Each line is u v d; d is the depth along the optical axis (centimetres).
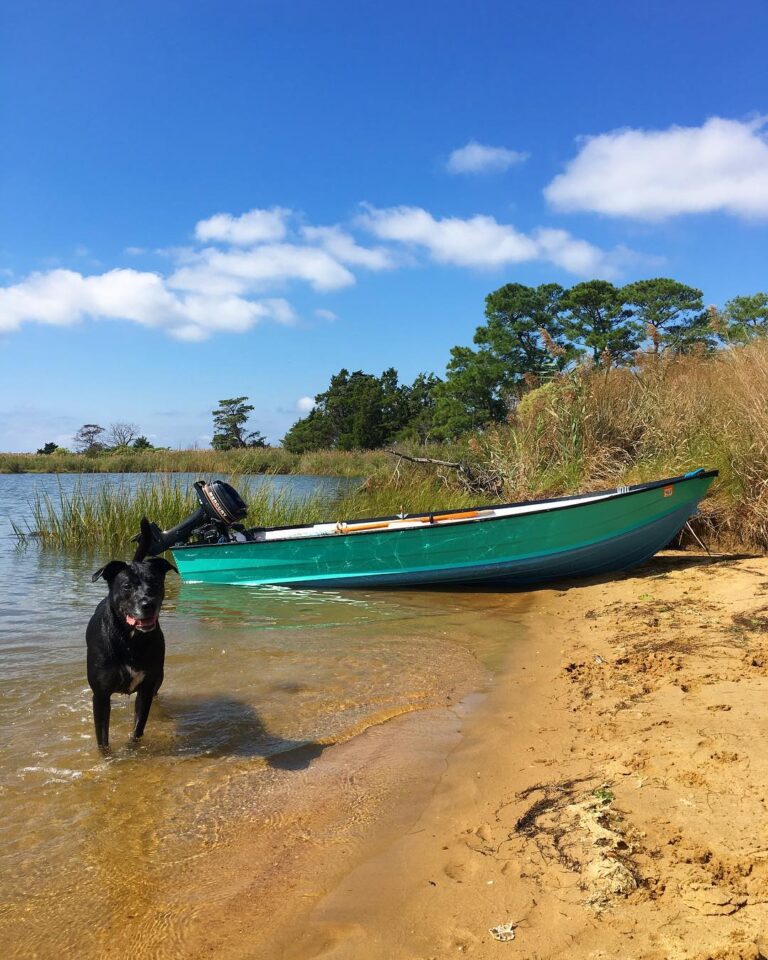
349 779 380
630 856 283
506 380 4347
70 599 862
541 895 266
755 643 535
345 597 851
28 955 249
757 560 827
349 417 6775
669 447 1142
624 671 511
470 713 473
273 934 257
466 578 866
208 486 941
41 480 3053
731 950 224
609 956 230
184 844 319
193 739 437
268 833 328
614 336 4531
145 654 420
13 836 326
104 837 325
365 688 525
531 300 4516
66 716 476
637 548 853
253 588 903
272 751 418
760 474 907
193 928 262
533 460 1323
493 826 322
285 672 562
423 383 7338
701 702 432
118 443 4253
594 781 349
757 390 942
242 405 5831
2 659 602
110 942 255
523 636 662
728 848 279
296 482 2233
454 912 262
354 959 241
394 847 312
